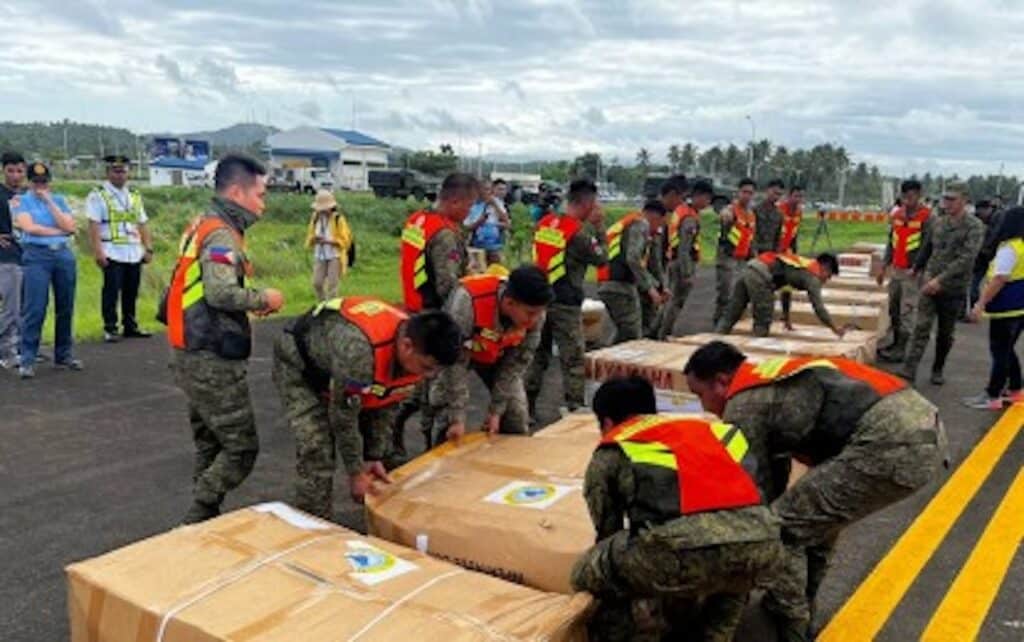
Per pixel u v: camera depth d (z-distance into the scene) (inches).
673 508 103.3
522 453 159.3
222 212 150.2
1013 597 147.3
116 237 345.4
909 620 138.6
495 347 165.0
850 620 138.3
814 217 1632.6
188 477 199.2
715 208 1140.5
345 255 440.5
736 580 104.7
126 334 361.4
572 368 232.2
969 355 379.2
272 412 256.7
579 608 100.7
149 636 96.4
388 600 99.4
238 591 100.4
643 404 120.2
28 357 285.4
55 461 207.2
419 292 209.9
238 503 184.5
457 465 153.9
